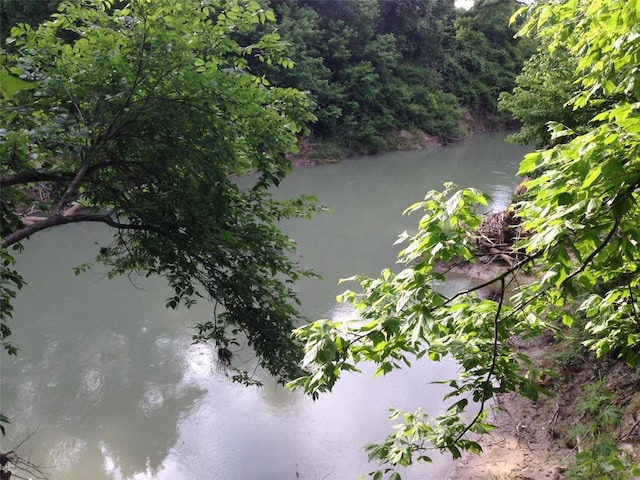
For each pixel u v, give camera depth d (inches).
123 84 199.0
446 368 352.8
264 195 239.9
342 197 876.0
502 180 980.6
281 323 231.5
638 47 87.3
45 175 197.9
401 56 1560.0
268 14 205.8
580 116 416.5
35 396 333.7
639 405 238.5
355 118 1305.4
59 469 274.1
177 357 379.2
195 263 230.1
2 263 198.1
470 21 1846.7
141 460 280.5
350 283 512.4
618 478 158.9
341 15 1342.3
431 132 1504.7
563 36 126.0
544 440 263.6
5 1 753.0
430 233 93.0
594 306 138.3
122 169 223.9
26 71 192.5
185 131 209.8
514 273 102.0
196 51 210.4
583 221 80.9
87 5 207.9
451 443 114.2
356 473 265.0
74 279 519.5
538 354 321.1
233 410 318.3
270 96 216.7
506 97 534.6
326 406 317.4
